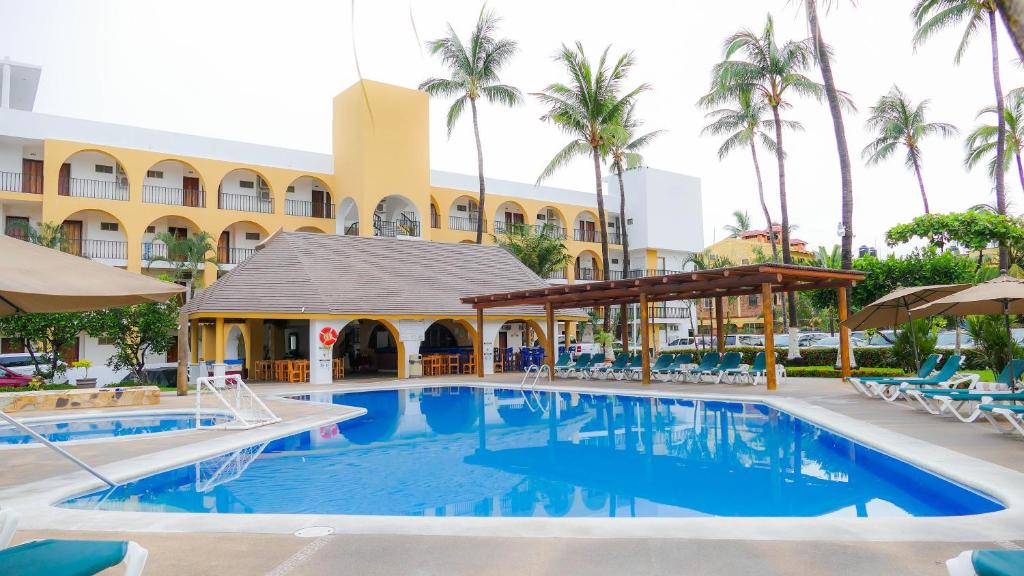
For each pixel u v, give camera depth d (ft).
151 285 16.58
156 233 109.29
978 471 23.08
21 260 15.10
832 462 29.86
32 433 16.43
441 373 87.10
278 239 86.79
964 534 16.25
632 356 72.95
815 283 64.95
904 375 62.08
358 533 17.02
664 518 18.30
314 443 37.04
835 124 73.46
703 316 180.04
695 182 175.94
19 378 70.28
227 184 120.06
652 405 52.47
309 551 15.60
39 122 101.19
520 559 14.84
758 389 56.65
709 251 192.65
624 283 63.41
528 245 125.08
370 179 117.60
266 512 22.74
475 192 142.00
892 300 46.88
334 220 124.88
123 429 43.55
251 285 75.36
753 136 116.67
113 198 107.76
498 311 88.28
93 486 24.49
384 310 79.00
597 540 16.19
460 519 18.34
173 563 14.82
